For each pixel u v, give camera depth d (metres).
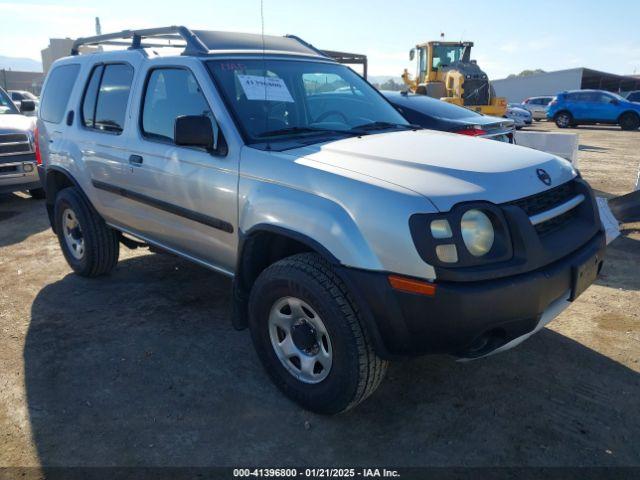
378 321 2.54
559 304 2.77
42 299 4.56
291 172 2.86
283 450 2.70
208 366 3.47
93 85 4.51
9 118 8.11
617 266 5.10
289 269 2.80
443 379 3.29
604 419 2.89
